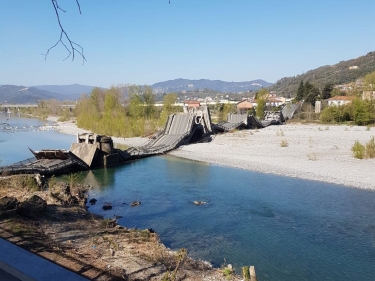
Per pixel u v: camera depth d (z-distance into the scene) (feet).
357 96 279.90
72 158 117.19
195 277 37.11
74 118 479.82
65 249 38.34
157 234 54.19
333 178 95.50
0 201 48.57
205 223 62.03
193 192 85.87
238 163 124.98
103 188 92.63
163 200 78.69
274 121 287.07
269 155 136.05
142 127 239.09
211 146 167.63
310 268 44.21
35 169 101.65
